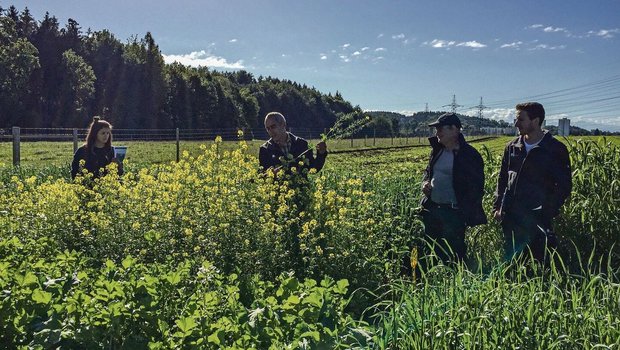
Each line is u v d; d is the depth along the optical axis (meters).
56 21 94.44
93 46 91.75
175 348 3.34
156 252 5.40
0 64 72.81
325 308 3.76
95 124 7.57
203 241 5.36
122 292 3.61
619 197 6.68
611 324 3.67
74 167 7.58
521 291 4.07
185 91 88.69
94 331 3.35
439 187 6.19
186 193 6.11
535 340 3.51
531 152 5.80
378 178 8.63
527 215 5.83
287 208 5.64
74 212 6.14
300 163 6.26
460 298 4.02
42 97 81.19
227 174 6.43
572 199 6.81
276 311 3.73
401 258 5.95
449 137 6.07
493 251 6.82
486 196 7.36
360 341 3.78
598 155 7.16
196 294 3.92
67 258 4.48
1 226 6.02
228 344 3.48
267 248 5.41
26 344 3.43
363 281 5.40
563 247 6.38
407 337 3.61
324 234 5.67
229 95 92.81
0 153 26.09
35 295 3.55
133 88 86.12
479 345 3.51
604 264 6.26
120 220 5.84
